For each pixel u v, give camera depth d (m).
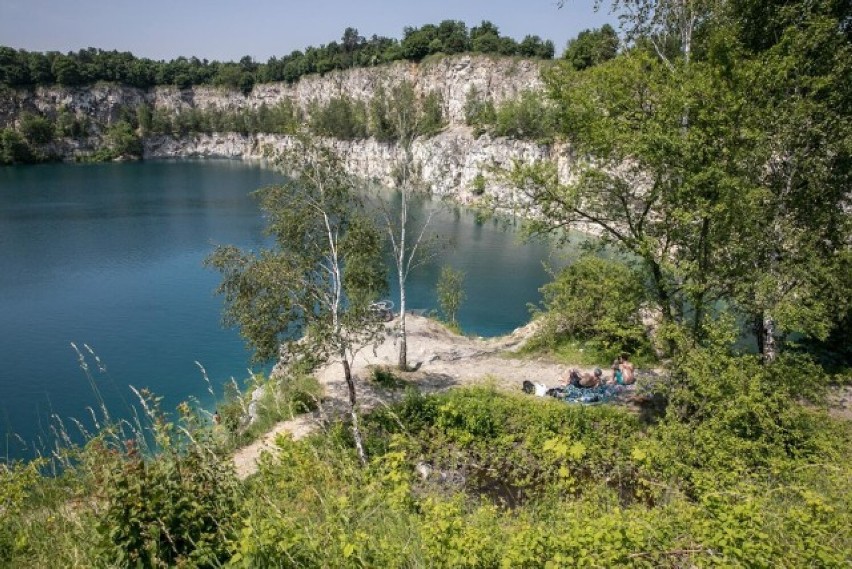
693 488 9.59
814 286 16.50
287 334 19.12
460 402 18.95
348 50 197.38
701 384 12.29
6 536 5.74
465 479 14.91
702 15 19.08
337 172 19.83
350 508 6.11
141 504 5.13
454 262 62.12
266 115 198.12
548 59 132.62
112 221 82.75
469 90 136.88
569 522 6.67
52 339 40.28
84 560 5.18
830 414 16.97
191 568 4.82
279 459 7.39
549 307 25.84
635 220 17.56
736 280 15.40
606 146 15.70
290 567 4.91
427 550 5.43
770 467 11.05
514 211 19.20
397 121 26.38
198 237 73.31
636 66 15.68
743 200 14.05
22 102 187.00
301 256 19.06
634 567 5.66
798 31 17.84
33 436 27.31
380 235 20.92
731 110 13.73
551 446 7.29
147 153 197.00
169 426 6.27
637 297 17.11
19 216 85.00
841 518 6.45
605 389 20.84
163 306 47.75
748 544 5.43
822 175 16.88
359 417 17.23
